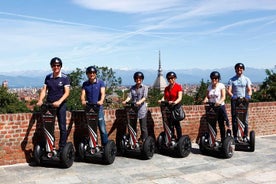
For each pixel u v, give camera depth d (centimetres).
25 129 689
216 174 637
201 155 786
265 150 847
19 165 675
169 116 759
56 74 662
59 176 609
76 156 748
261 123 1062
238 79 836
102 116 702
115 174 627
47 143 648
